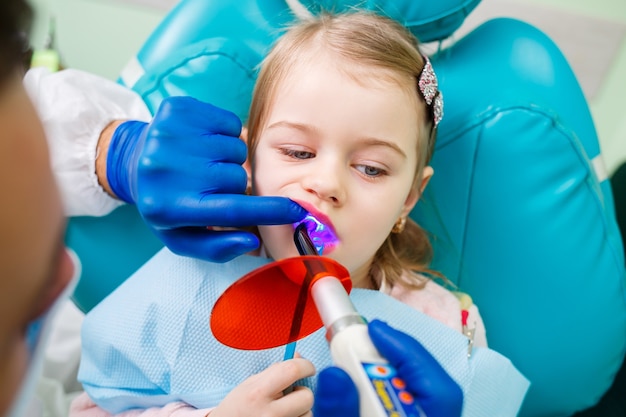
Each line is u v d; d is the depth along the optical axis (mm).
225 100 908
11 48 254
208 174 671
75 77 872
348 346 447
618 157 1427
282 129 663
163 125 688
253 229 771
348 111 649
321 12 843
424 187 844
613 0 1374
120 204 869
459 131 888
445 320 836
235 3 932
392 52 698
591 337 896
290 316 517
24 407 344
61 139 812
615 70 1427
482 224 895
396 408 426
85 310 927
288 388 630
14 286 257
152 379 703
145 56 955
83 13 1470
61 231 289
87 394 809
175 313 715
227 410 583
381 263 858
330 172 640
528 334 908
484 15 1391
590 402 956
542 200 873
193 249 687
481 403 739
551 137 863
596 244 881
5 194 242
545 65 915
